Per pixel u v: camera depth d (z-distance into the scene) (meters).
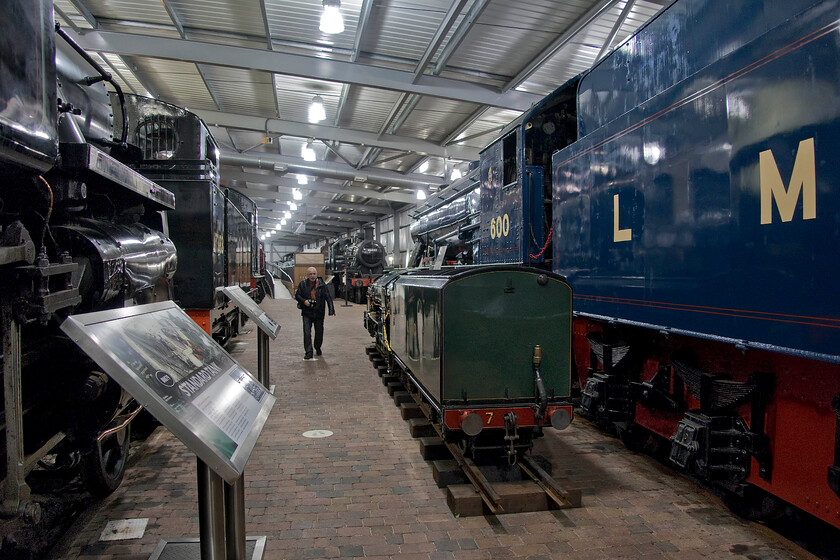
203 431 1.53
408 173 19.66
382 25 8.41
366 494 3.60
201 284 6.36
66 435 2.60
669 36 3.71
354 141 14.46
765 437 2.83
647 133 3.67
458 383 3.54
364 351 10.04
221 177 21.45
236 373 2.24
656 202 3.55
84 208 2.88
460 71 9.78
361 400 6.25
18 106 1.70
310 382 7.27
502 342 3.58
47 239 2.25
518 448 3.72
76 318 1.49
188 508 3.35
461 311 3.54
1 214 2.06
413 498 3.53
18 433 1.74
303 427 5.17
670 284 3.40
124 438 3.64
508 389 3.60
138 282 2.98
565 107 6.09
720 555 2.79
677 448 3.20
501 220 6.48
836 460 2.36
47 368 2.57
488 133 13.95
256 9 8.17
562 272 5.16
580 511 3.31
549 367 3.63
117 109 5.43
